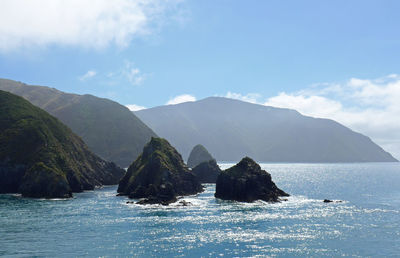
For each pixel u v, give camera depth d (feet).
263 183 458.09
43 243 224.94
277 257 197.47
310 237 240.32
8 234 248.32
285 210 356.79
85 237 240.12
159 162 514.27
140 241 230.07
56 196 463.42
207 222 291.58
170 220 300.40
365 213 335.67
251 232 254.88
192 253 204.54
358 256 199.93
